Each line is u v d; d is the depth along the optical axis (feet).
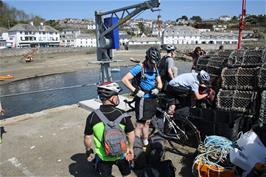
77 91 71.67
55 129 19.72
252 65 15.38
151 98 13.83
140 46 256.73
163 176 11.59
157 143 13.73
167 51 19.36
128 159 9.74
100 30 24.35
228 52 18.60
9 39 306.76
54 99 63.21
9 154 15.65
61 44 370.12
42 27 338.13
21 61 155.84
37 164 14.43
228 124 13.66
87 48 246.06
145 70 13.37
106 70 25.20
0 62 149.59
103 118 9.03
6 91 73.82
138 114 13.93
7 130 19.65
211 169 11.34
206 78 14.76
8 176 13.21
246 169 10.70
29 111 53.11
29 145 16.89
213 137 13.03
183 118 15.14
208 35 347.15
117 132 8.84
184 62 146.51
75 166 14.11
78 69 118.52
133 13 20.63
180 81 15.11
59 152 15.85
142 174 12.01
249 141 11.02
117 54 190.49
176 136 15.38
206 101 15.96
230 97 14.74
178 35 338.75
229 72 15.79
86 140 9.47
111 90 9.10
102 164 9.48
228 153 11.82
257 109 13.82
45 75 102.53
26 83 86.84
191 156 14.52
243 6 22.43
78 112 24.03
